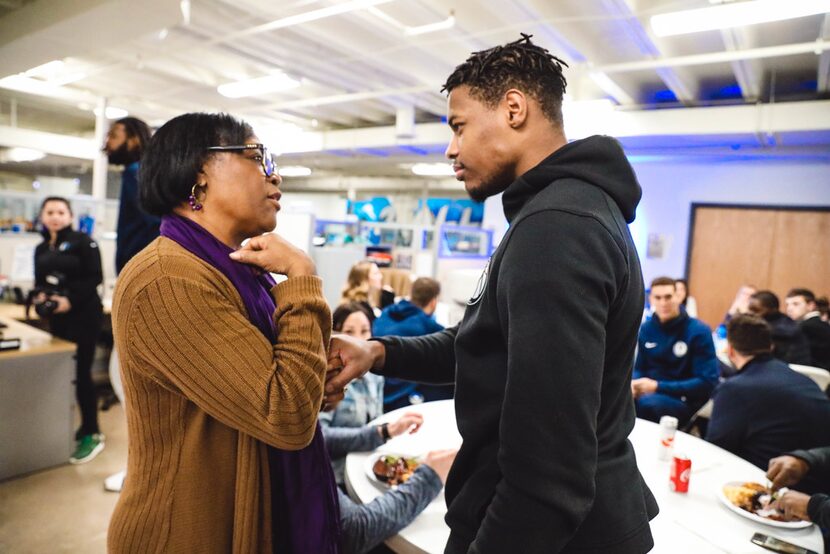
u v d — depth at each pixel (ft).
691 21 8.93
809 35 11.57
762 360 6.41
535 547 1.94
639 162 20.86
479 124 2.50
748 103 14.97
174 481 2.47
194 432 2.48
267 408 2.29
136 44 13.58
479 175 2.58
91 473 8.93
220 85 15.79
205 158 2.67
